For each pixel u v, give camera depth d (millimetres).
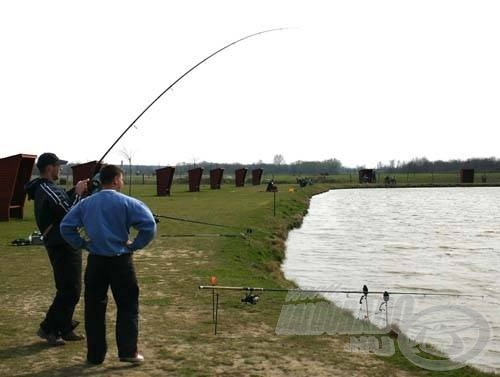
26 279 10930
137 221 5648
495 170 128750
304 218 33844
